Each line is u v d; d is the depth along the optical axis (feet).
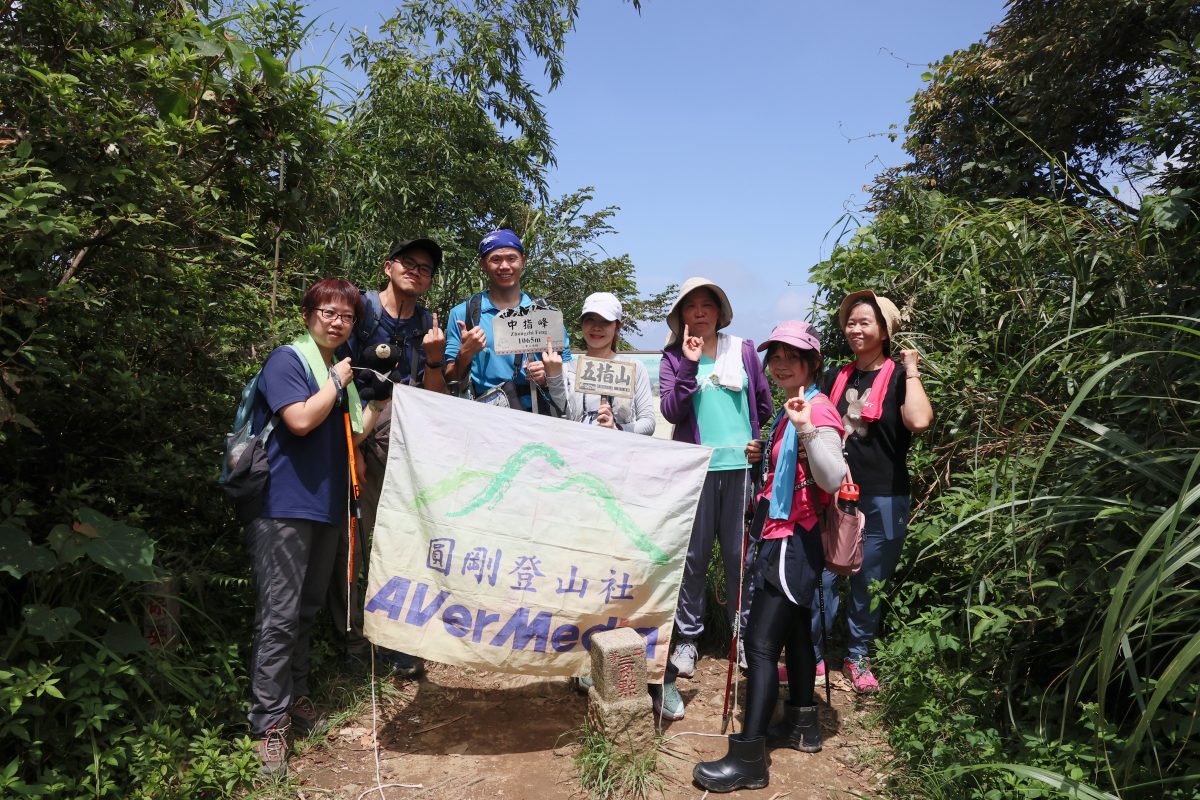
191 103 9.25
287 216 11.28
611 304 12.49
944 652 11.40
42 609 8.56
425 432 10.87
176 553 11.19
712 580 15.25
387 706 11.76
